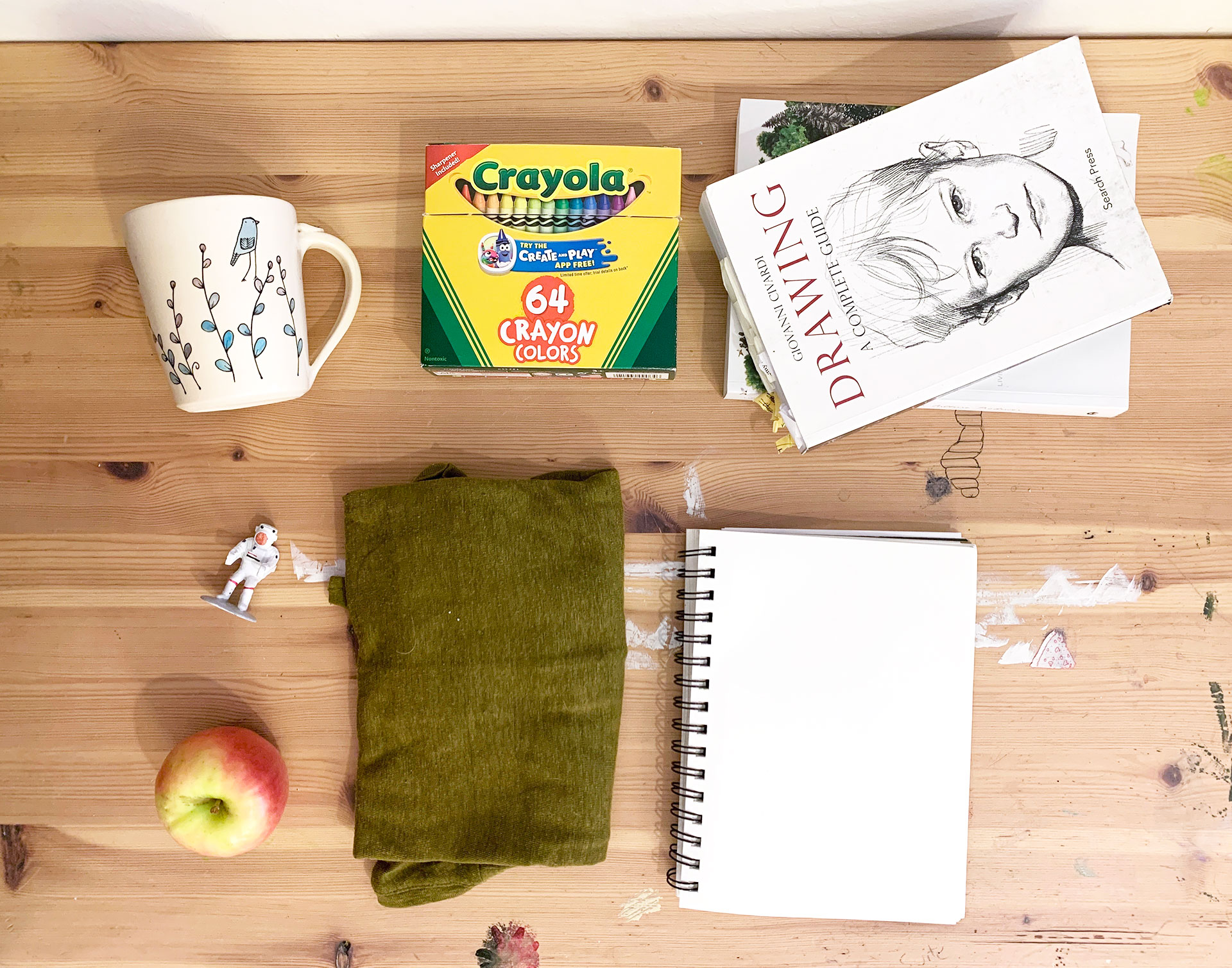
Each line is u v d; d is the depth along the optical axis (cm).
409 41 55
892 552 54
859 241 49
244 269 47
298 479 57
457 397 56
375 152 56
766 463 56
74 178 56
